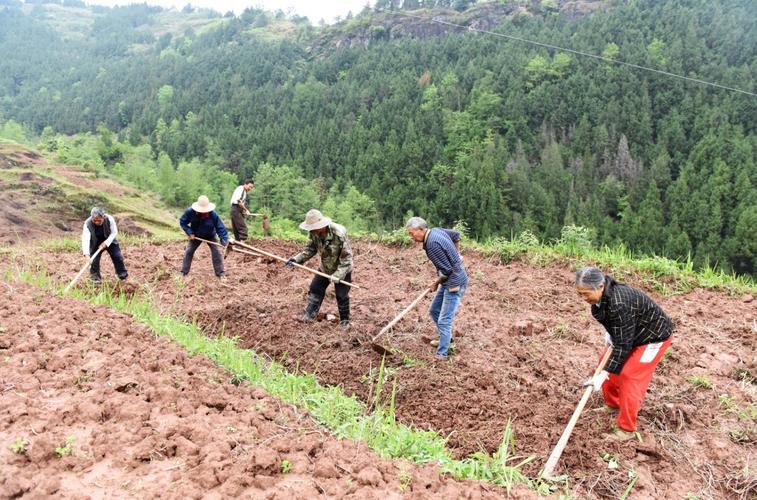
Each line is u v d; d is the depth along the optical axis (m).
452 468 4.30
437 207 70.25
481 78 106.38
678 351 6.81
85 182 43.38
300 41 183.38
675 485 4.67
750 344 6.95
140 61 188.50
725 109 77.19
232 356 6.11
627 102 83.75
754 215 50.97
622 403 5.06
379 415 5.14
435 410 5.71
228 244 9.62
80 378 4.88
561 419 5.44
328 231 7.34
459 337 7.41
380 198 78.38
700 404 5.72
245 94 127.06
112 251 9.29
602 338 7.28
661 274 9.31
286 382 5.81
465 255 11.30
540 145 86.69
